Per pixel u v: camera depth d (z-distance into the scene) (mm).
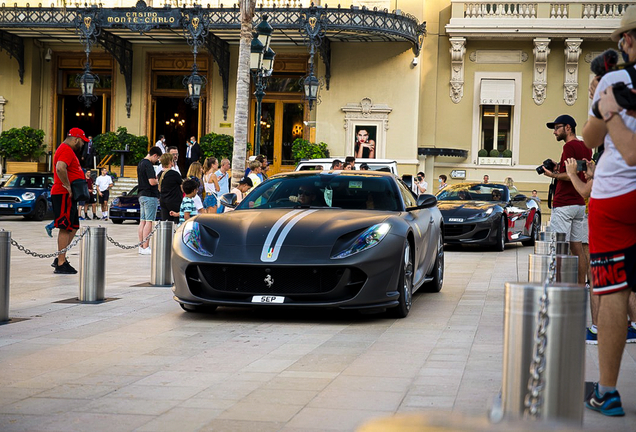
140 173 13391
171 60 29531
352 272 6441
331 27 25219
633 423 3471
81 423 3592
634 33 3561
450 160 29281
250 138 29078
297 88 28797
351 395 4086
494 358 5051
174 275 6805
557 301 2434
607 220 3549
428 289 8742
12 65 29531
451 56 28922
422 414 1120
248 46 16594
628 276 3531
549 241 6074
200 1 28531
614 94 3363
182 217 11961
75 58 30000
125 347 5461
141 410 3814
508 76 28938
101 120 29984
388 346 5508
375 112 27922
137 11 25891
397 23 26062
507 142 29422
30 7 26359
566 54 28344
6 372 4660
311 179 8031
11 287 8906
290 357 5117
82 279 7781
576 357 2455
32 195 23438
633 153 3365
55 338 5801
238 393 4145
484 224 14500
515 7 28406
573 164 5465
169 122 29766
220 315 6969
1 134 29312
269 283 6457
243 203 7848
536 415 2334
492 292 8773
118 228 20766
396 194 7812
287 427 3506
